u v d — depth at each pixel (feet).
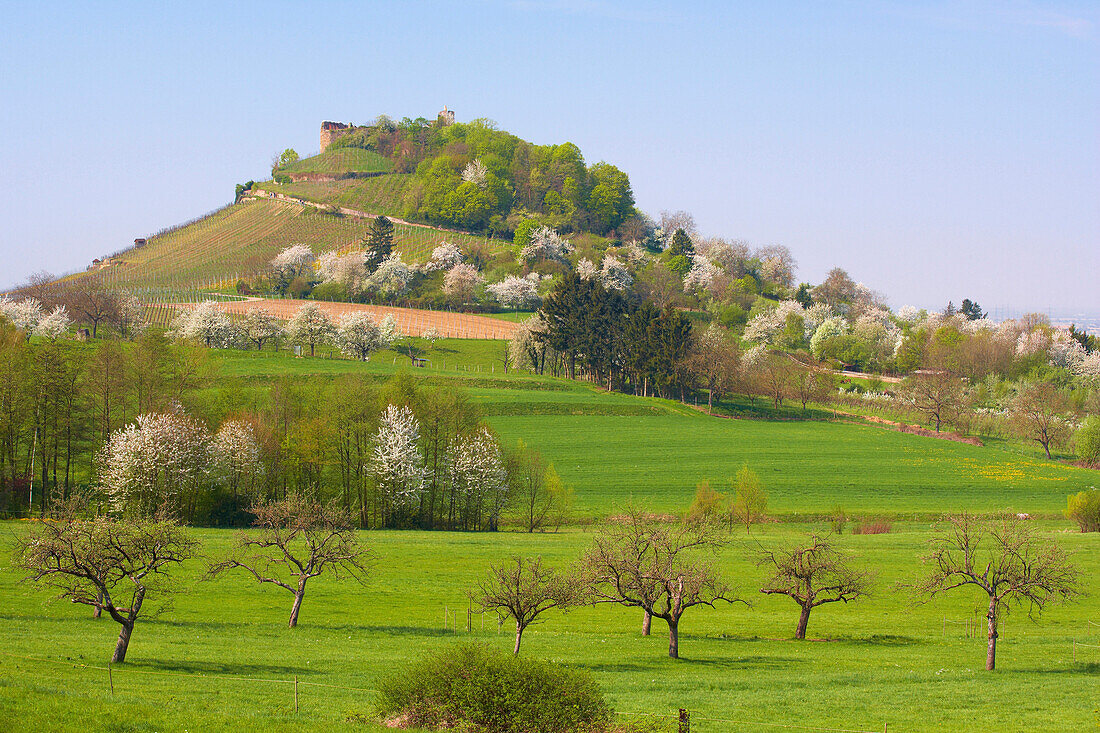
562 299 637.30
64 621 170.09
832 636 188.34
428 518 342.03
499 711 91.09
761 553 265.13
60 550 135.13
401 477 333.42
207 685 122.01
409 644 164.55
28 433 335.26
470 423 379.35
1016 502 366.84
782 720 117.60
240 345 638.12
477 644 99.71
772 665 158.10
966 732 113.19
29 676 117.19
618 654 164.45
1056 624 200.95
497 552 262.47
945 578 171.63
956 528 192.54
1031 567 167.53
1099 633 191.62
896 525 331.16
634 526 177.17
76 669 125.90
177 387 374.63
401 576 232.32
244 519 322.96
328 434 346.13
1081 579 234.99
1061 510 354.13
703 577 169.07
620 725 99.60
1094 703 129.49
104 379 349.20
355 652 153.89
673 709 121.29
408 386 384.88
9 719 92.89
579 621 200.54
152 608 190.19
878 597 224.94
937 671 152.76
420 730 91.81
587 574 171.42
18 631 156.97
